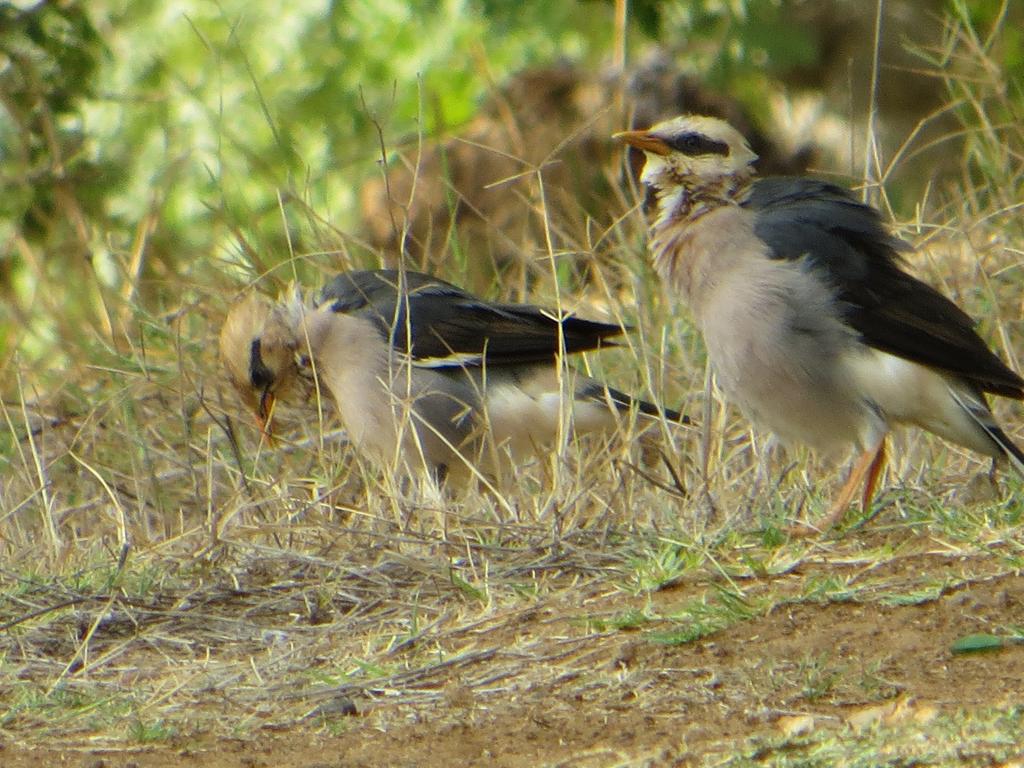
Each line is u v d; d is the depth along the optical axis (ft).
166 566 33.24
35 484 42.22
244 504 34.94
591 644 27.32
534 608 29.19
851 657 25.66
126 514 39.47
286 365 41.50
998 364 34.37
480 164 59.57
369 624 29.86
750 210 35.58
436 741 24.20
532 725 24.43
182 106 78.28
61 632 30.58
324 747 24.36
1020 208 44.37
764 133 66.64
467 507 35.96
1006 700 23.48
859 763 21.57
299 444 42.55
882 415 34.19
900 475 35.91
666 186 36.55
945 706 23.41
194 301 48.21
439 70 81.35
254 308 42.14
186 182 72.64
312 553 33.22
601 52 75.31
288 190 45.16
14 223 58.70
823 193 35.88
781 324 34.35
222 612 31.14
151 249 52.37
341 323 40.91
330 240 48.55
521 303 43.78
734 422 40.88
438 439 40.27
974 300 43.01
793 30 71.20
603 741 23.65
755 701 24.47
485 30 81.51
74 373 47.80
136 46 81.61
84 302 51.06
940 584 27.91
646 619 27.78
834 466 38.88
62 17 60.90
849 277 34.22
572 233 53.11
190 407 45.03
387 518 34.71
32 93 59.98
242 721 25.75
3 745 25.12
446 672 26.99
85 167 61.52
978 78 51.31
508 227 57.41
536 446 38.73
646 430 38.83
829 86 74.79
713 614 27.40
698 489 35.06
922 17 73.41
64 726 25.95
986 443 34.19
